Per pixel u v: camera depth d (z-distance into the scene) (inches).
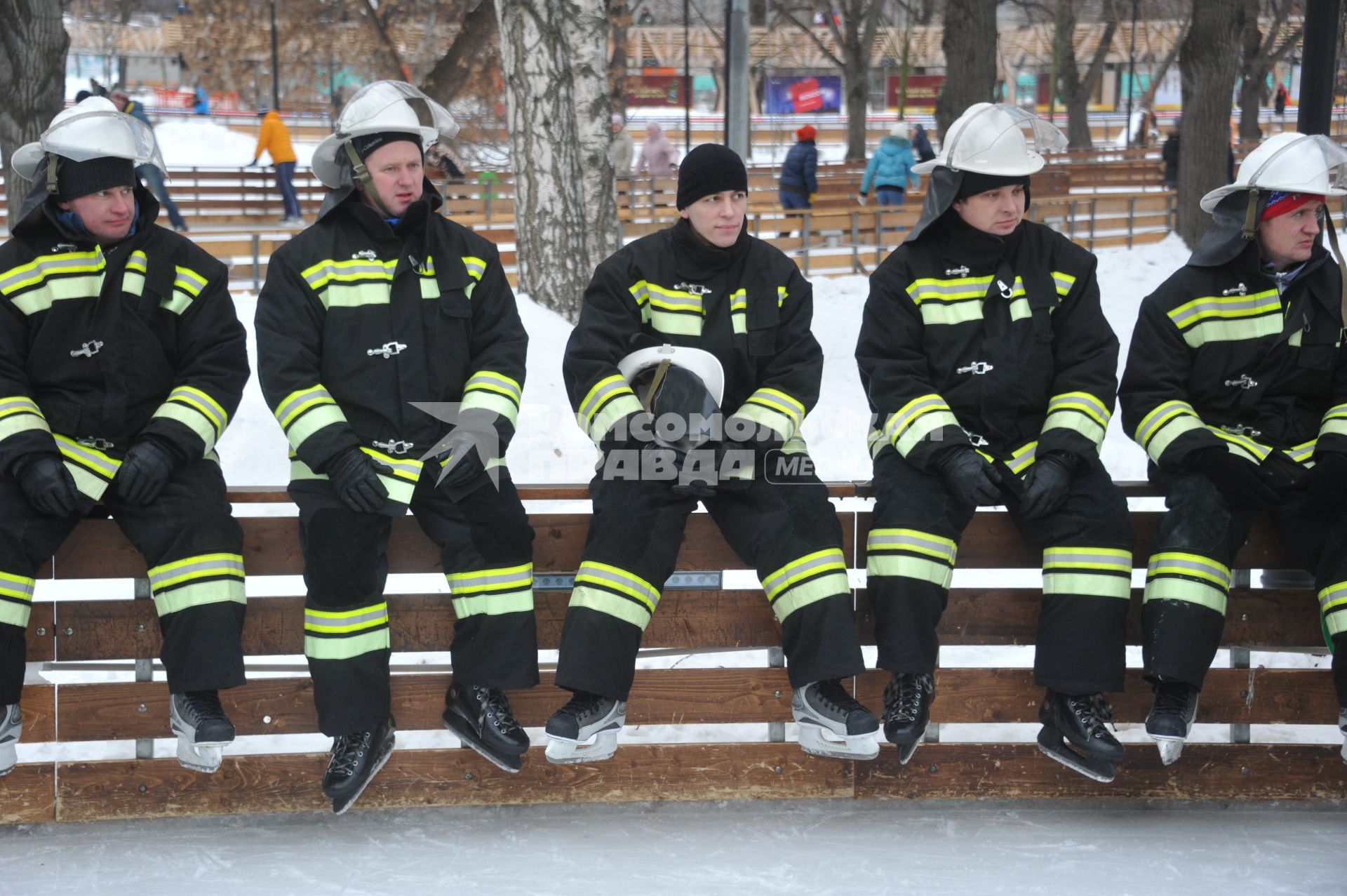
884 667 236.2
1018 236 250.8
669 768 255.9
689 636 255.8
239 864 232.4
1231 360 252.5
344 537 228.4
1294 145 245.3
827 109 3442.4
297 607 248.7
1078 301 249.3
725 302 246.7
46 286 230.2
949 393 250.4
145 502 225.6
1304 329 249.0
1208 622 237.1
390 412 235.1
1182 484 244.2
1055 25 2405.3
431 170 1157.7
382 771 251.6
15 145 655.1
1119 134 2982.3
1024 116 245.3
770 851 238.4
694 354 237.6
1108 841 243.0
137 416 236.2
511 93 660.1
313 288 233.3
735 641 256.4
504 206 1095.0
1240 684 259.0
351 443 225.5
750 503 241.8
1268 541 256.5
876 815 253.4
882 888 225.1
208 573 228.5
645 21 3097.9
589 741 238.5
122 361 232.1
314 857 235.1
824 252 953.5
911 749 245.9
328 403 229.1
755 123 2849.4
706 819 251.1
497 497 235.8
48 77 658.2
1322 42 386.3
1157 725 234.4
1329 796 259.9
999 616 257.9
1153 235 1181.7
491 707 237.5
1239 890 225.1
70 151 223.1
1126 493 256.8
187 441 228.7
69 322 231.1
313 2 1676.9
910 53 2883.9
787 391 243.9
